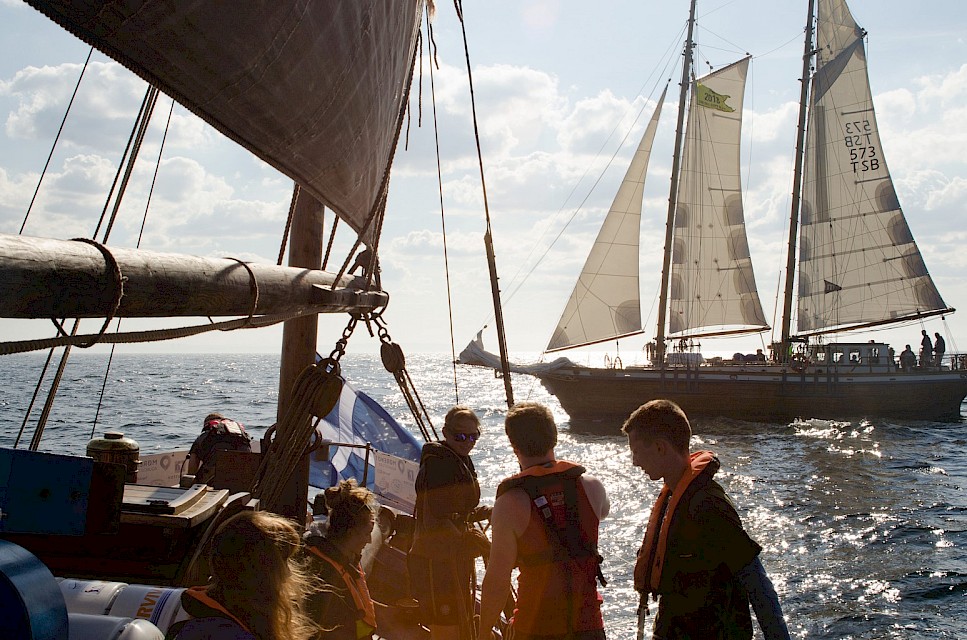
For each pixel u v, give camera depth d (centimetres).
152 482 729
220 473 535
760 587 300
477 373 13212
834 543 1675
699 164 4906
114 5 157
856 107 4872
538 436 337
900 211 4800
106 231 561
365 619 324
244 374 10081
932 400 4612
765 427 4362
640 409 327
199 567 381
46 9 148
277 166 319
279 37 233
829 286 4953
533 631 322
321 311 438
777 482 2497
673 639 303
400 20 408
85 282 171
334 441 875
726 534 299
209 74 213
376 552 534
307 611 307
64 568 367
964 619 1199
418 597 422
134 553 368
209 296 246
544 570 323
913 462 2986
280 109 272
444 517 422
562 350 4784
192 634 213
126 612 300
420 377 11919
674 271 4894
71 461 235
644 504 2016
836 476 2620
